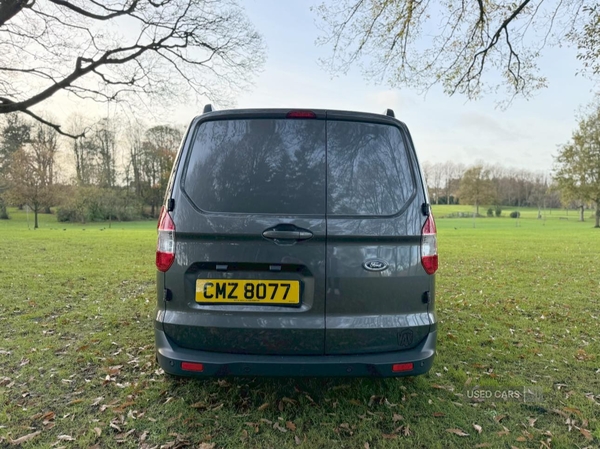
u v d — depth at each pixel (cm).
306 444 217
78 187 3941
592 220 4906
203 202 216
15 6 848
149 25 1034
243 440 220
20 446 212
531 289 658
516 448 215
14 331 410
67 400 263
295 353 213
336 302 214
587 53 615
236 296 214
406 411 252
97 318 462
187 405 256
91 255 1116
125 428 230
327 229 212
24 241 1606
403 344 219
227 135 223
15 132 1762
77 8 948
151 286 661
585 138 3300
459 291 642
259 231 211
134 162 4609
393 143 228
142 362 325
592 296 603
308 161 219
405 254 220
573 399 269
